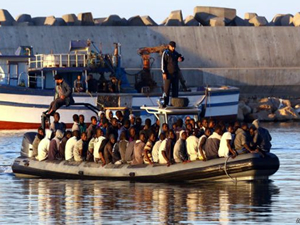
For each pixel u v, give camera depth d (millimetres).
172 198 50656
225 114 123125
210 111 121062
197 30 159000
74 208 47656
